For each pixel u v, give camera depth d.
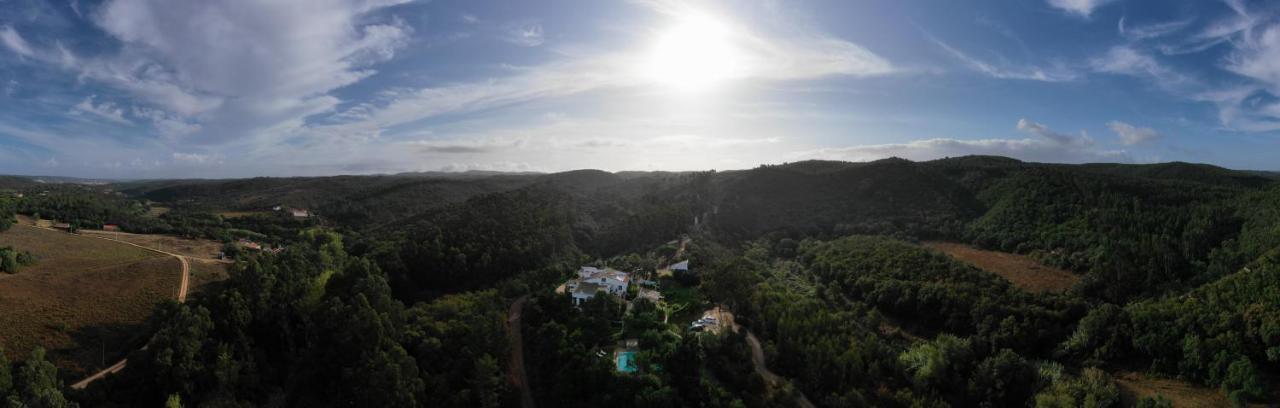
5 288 96.44
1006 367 87.44
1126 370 90.00
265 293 93.88
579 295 111.50
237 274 100.19
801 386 84.75
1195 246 122.00
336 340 87.75
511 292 121.12
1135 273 112.75
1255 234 116.56
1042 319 101.19
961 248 153.38
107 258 126.38
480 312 101.94
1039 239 144.88
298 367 87.56
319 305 99.38
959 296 106.19
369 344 85.19
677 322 104.00
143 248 142.62
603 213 197.38
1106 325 95.56
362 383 78.88
